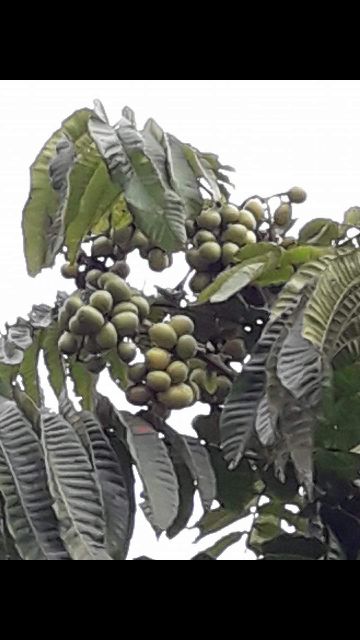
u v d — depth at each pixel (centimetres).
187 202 252
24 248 265
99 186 257
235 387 241
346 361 239
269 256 255
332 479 253
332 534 253
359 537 253
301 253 255
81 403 265
